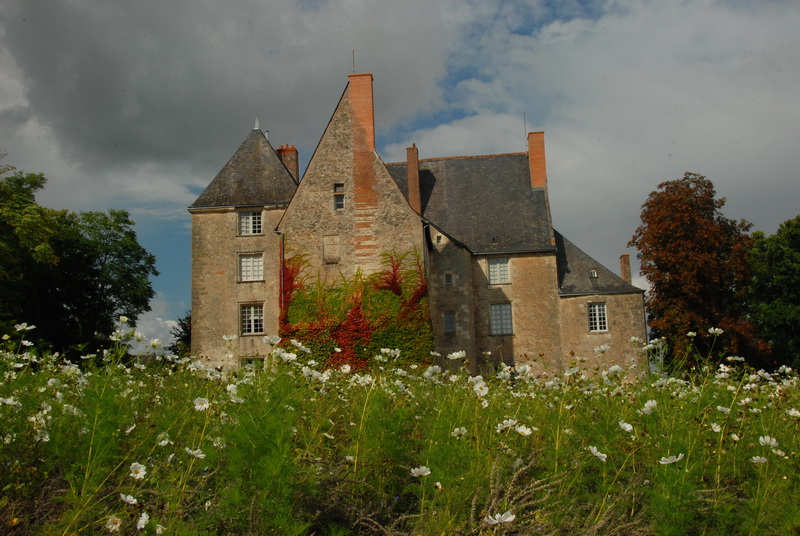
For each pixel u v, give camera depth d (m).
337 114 33.34
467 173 42.47
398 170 43.38
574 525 5.12
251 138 40.09
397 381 7.61
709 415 6.60
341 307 31.05
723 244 37.69
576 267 38.28
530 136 41.56
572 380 7.64
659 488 5.36
